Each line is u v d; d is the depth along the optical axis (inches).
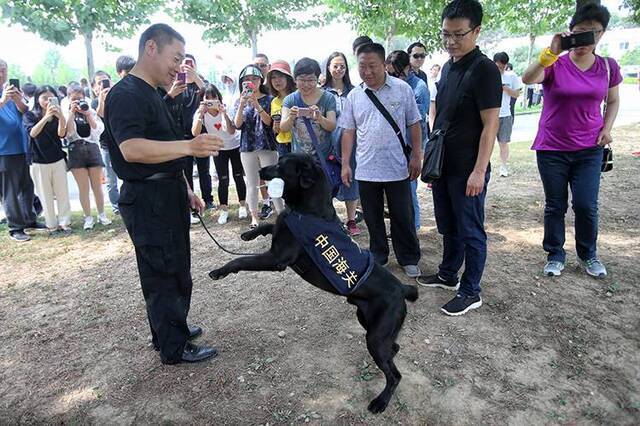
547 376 117.1
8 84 218.8
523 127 642.2
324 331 136.2
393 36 429.4
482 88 126.7
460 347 127.3
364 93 159.5
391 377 105.0
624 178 300.4
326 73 217.6
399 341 130.0
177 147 96.0
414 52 224.4
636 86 1323.8
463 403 108.4
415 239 167.5
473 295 144.3
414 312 144.9
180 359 120.9
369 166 160.7
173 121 112.5
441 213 151.3
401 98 156.9
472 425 102.9
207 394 111.0
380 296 105.0
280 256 103.8
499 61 299.4
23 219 234.2
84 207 244.7
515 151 426.0
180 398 109.9
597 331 134.5
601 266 165.2
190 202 124.4
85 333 140.2
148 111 101.5
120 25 386.3
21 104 228.5
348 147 171.8
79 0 362.3
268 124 212.4
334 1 395.2
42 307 158.2
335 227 105.3
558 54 143.7
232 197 292.7
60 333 140.5
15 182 228.1
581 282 161.8
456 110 132.7
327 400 109.0
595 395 111.3
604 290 156.3
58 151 234.1
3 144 222.8
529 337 131.8
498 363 121.3
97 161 243.4
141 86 101.9
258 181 224.2
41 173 231.1
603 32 150.5
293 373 117.9
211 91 224.1
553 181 162.6
